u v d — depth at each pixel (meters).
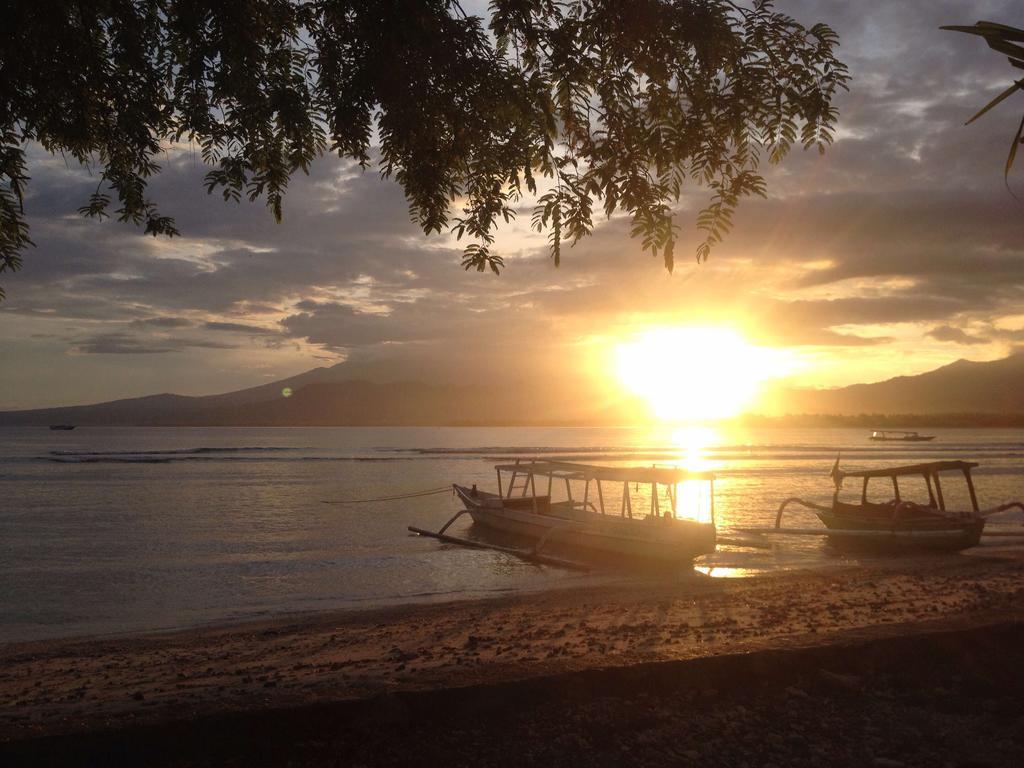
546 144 6.45
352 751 4.41
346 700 4.67
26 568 24.00
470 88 6.41
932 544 26.05
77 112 6.79
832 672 5.60
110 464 85.69
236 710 4.53
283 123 6.70
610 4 6.12
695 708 5.03
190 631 15.22
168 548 28.27
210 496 49.47
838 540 28.25
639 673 5.23
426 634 13.53
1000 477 64.31
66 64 6.50
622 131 6.36
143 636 14.80
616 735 4.62
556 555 26.61
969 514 26.27
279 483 60.31
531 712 4.89
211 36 6.66
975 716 4.95
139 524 35.31
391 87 6.28
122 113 6.83
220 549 27.97
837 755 4.38
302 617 16.45
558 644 11.51
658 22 6.10
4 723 4.52
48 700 9.12
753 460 100.94
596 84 6.53
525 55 6.54
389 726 4.64
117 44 6.71
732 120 6.12
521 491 55.38
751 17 6.15
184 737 4.36
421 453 115.94
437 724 4.74
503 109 6.54
